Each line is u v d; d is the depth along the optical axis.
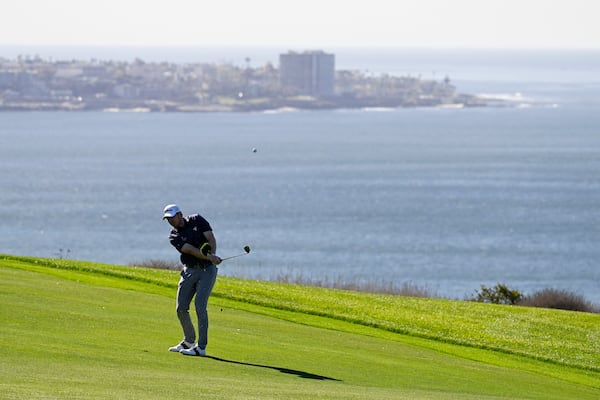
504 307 56.56
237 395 25.45
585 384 39.69
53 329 34.44
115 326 36.53
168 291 50.22
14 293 41.50
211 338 37.25
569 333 50.25
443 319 51.25
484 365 40.88
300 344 38.78
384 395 28.59
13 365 27.39
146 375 27.91
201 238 33.28
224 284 54.88
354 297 55.97
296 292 55.06
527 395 34.38
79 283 48.16
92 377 26.52
